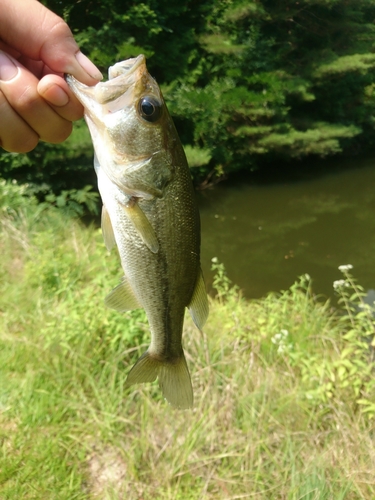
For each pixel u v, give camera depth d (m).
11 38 0.21
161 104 0.22
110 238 0.24
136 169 0.22
